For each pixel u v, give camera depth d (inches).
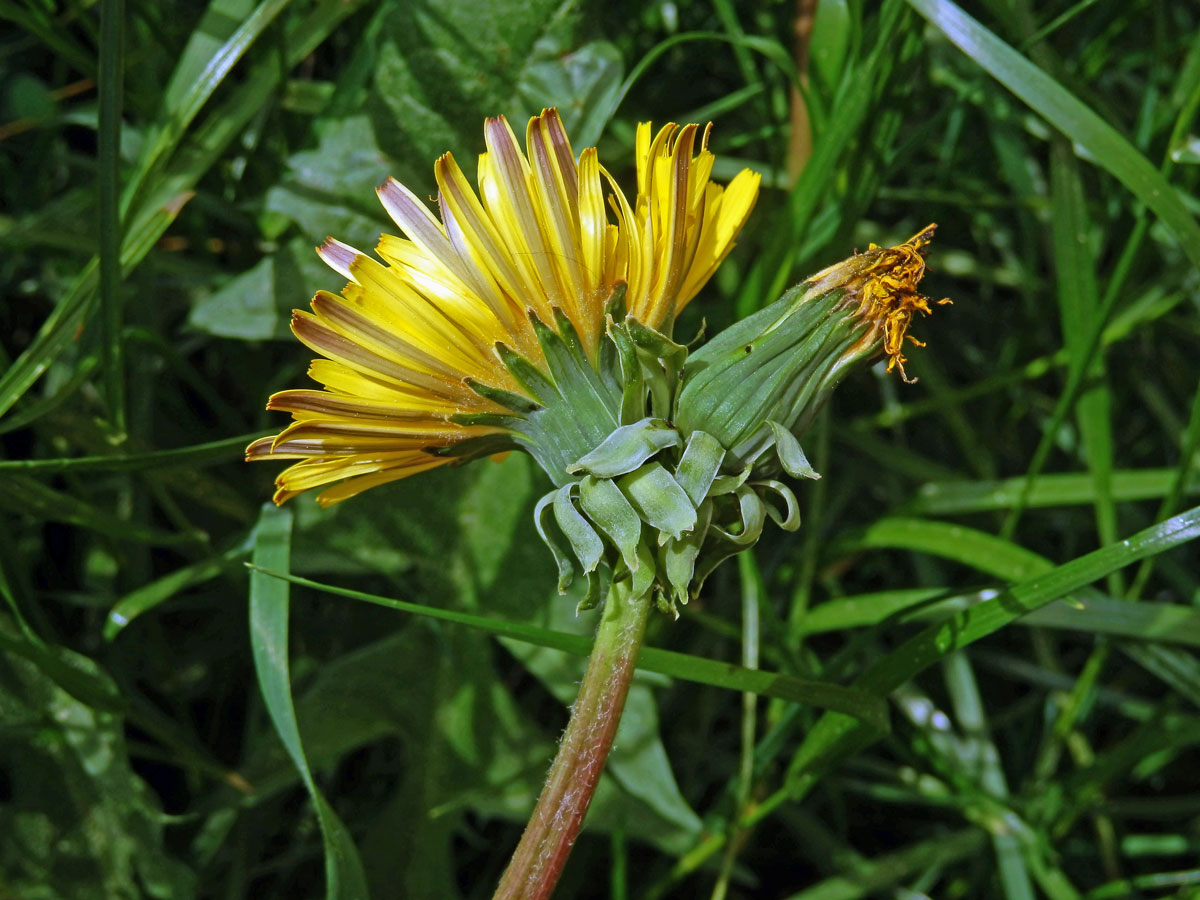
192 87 5.5
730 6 6.8
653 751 5.8
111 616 5.6
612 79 6.0
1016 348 7.9
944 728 6.8
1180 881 6.3
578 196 4.1
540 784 6.1
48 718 5.7
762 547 7.6
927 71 7.5
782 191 7.0
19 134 7.5
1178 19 8.4
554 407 4.2
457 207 4.1
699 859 6.1
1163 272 7.3
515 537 6.3
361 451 4.2
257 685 6.7
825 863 6.6
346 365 4.1
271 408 4.0
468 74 6.0
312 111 6.6
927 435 8.4
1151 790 7.4
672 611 4.1
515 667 7.1
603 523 3.9
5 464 4.9
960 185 8.1
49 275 7.1
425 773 6.1
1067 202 6.1
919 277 4.2
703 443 4.0
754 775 6.0
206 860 5.8
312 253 6.0
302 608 6.8
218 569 5.7
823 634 7.6
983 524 7.7
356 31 7.0
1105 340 7.2
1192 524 4.7
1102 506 6.6
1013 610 4.9
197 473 6.0
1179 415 8.1
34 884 5.6
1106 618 5.6
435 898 6.1
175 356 6.6
